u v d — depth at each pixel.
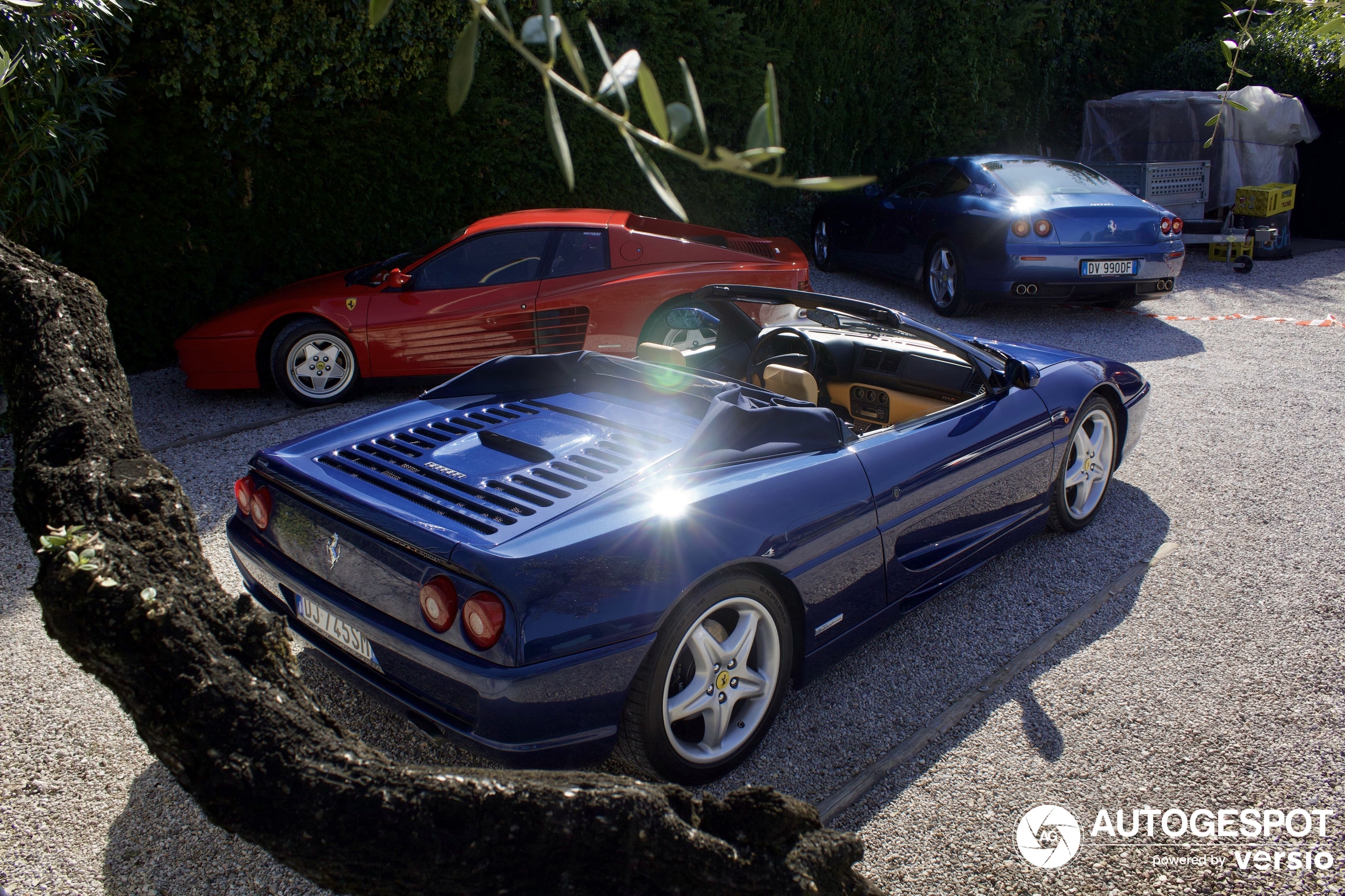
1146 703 3.09
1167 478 5.00
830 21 10.80
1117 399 4.38
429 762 2.79
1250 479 4.96
